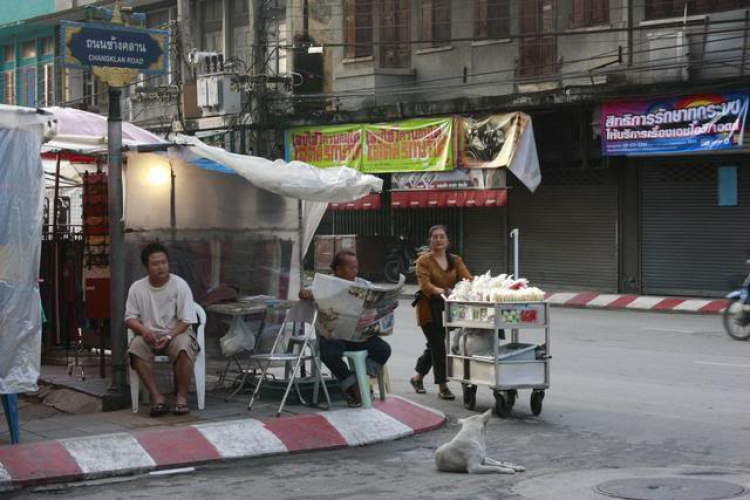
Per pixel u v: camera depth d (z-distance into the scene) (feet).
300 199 44.16
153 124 136.87
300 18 121.80
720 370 53.83
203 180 45.44
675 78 88.89
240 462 34.01
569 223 102.12
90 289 45.21
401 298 109.29
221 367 44.70
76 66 39.91
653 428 38.96
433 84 111.55
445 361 45.57
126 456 32.76
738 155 89.66
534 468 32.68
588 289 100.78
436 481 30.99
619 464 33.09
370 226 121.60
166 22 146.51
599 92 92.89
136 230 43.88
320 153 116.67
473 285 42.42
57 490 30.50
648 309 89.56
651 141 90.33
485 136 102.12
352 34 116.06
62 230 52.95
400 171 109.70
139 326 39.06
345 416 38.11
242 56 138.00
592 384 49.60
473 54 108.06
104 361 47.03
